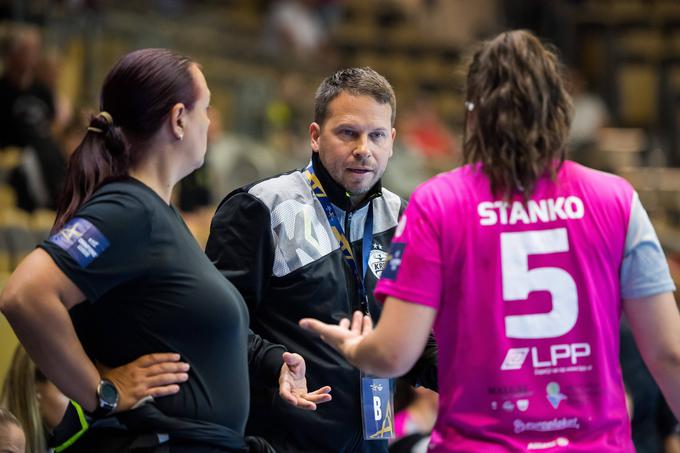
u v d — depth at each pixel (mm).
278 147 15008
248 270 4348
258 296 4387
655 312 3330
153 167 3662
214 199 11664
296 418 4320
